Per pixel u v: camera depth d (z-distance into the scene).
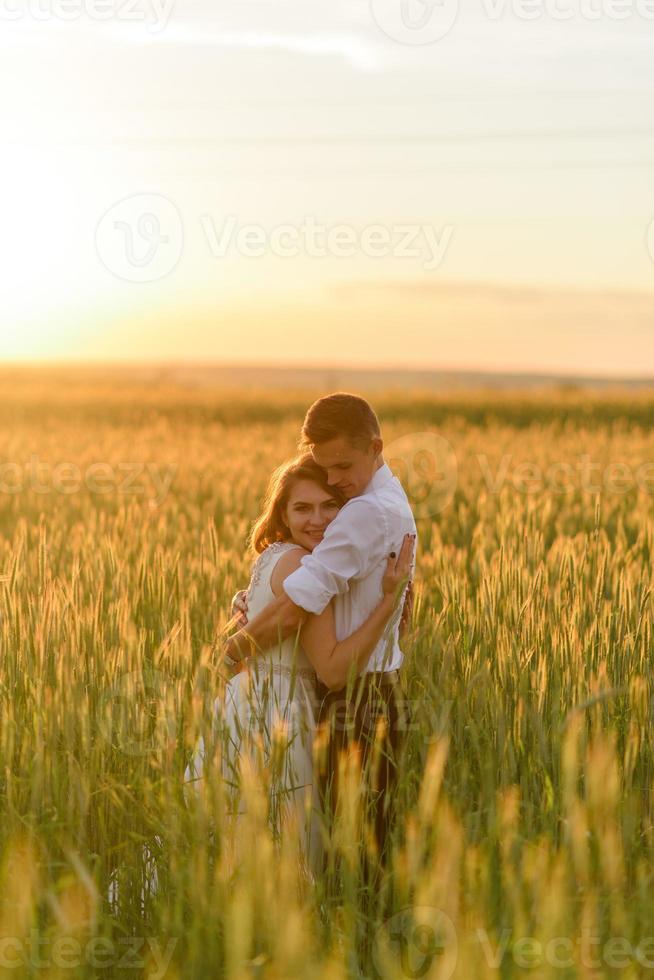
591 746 4.31
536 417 40.69
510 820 3.52
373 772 4.04
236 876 3.54
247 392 49.28
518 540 7.42
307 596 4.25
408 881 3.44
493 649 4.96
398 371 158.62
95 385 59.03
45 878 3.70
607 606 5.22
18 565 5.68
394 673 4.48
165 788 3.92
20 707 4.38
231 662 4.58
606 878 3.41
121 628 4.96
